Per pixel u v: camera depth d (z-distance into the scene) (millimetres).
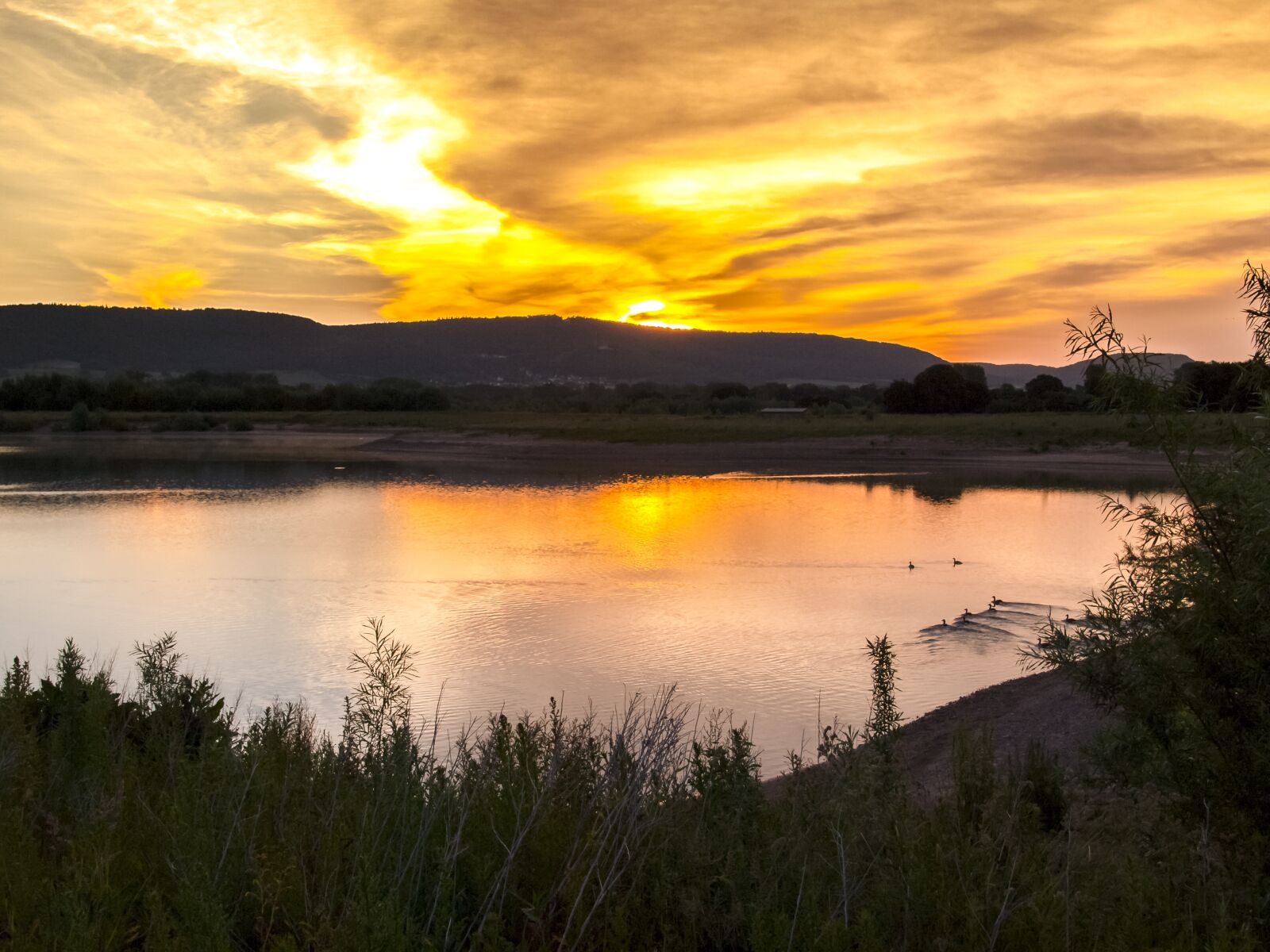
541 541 31656
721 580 24578
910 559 27828
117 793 4215
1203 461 4418
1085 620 5199
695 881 3604
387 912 3066
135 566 26844
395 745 4848
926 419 87125
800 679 15195
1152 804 5070
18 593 23281
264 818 4062
